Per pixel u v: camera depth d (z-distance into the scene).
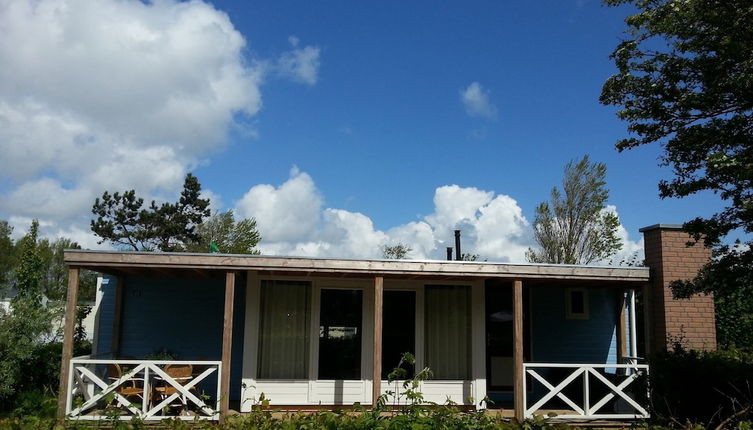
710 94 7.62
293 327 9.88
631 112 8.27
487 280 10.23
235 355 10.74
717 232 7.96
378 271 8.84
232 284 8.70
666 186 8.30
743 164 7.19
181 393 8.52
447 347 10.15
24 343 9.62
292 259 8.67
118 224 30.47
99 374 10.31
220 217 34.25
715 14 7.30
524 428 5.30
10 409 9.34
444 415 5.23
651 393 7.63
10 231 38.56
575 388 10.63
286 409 9.60
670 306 10.45
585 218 22.00
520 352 9.01
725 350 10.33
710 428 7.14
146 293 10.84
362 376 9.87
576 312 11.38
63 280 35.44
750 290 8.59
